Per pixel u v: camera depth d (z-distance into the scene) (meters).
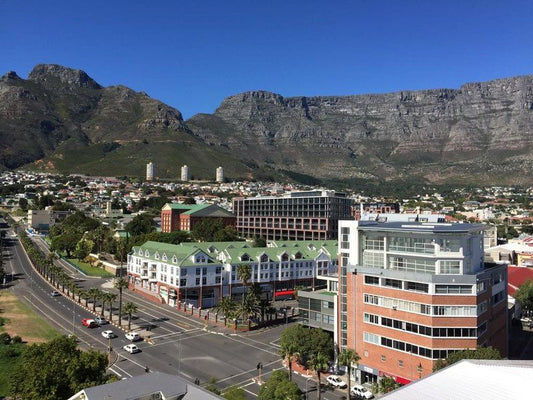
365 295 93.38
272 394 70.75
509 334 121.69
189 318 135.50
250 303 126.00
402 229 89.75
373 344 91.75
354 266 95.06
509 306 129.50
